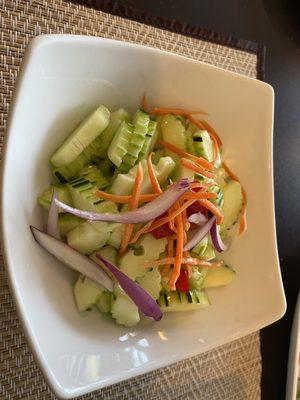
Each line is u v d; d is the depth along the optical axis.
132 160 0.16
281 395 0.24
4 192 0.13
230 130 0.19
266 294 0.19
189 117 0.18
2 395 0.16
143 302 0.16
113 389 0.19
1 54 0.17
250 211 0.20
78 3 0.19
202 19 0.23
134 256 0.16
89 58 0.15
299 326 0.24
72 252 0.15
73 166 0.16
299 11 0.27
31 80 0.14
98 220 0.15
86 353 0.15
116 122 0.16
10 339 0.16
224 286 0.19
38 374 0.17
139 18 0.20
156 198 0.16
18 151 0.14
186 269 0.17
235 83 0.19
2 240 0.13
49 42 0.14
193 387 0.21
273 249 0.19
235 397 0.22
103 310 0.16
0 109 0.16
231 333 0.18
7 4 0.17
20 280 0.13
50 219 0.15
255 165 0.19
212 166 0.17
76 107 0.16
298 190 0.27
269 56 0.26
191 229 0.17
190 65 0.17
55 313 0.15
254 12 0.25
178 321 0.18
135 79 0.17
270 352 0.24
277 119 0.26
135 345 0.16
